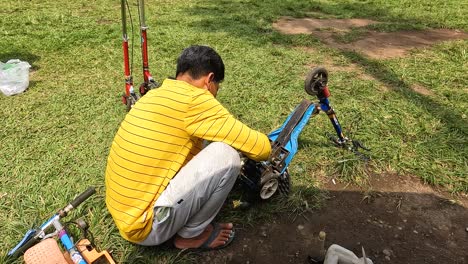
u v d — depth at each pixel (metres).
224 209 2.67
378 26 6.87
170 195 1.94
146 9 7.69
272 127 3.69
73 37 5.87
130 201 2.00
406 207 2.75
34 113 3.82
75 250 2.06
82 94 4.22
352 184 2.97
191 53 2.01
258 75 4.73
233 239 2.46
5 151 3.24
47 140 3.41
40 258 1.96
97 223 2.52
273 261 2.32
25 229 2.47
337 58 5.34
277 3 8.55
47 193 2.79
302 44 5.86
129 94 3.66
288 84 4.54
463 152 3.26
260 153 2.11
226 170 2.01
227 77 4.66
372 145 3.38
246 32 6.29
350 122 3.72
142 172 1.97
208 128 1.95
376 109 3.96
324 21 7.33
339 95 4.24
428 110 3.91
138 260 2.29
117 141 2.02
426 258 2.35
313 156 3.23
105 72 4.77
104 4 7.99
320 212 2.70
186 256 2.32
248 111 3.96
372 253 2.38
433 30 6.80
